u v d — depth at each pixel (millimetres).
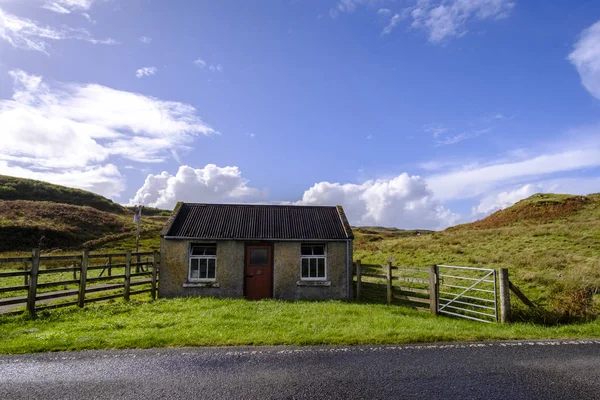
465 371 6578
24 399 5406
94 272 25781
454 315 12875
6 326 9922
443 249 28016
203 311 11969
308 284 16609
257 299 16500
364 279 19938
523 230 32719
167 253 16359
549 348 8070
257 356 7414
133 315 11484
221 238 16406
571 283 15062
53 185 83188
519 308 12680
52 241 47938
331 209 19641
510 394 5609
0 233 45094
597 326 10273
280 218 18406
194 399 5426
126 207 96625
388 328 9711
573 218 41375
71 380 6145
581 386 5918
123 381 6098
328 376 6324
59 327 9836
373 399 5418
